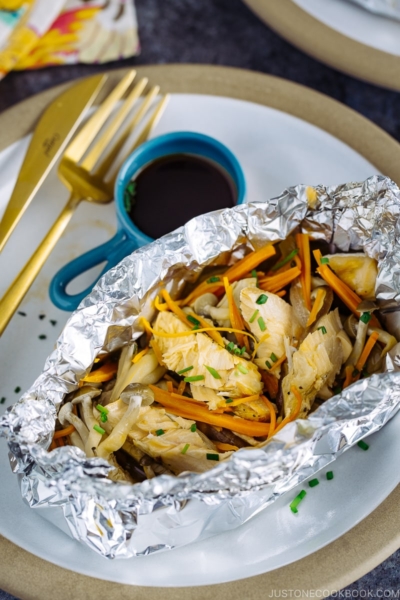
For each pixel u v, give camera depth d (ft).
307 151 1.73
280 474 1.28
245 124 1.76
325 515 1.40
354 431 1.33
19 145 1.74
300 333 1.44
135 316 1.43
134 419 1.36
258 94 1.77
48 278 1.65
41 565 1.37
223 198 1.63
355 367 1.43
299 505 1.42
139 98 1.79
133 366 1.43
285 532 1.39
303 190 1.42
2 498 1.43
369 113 1.91
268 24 1.84
